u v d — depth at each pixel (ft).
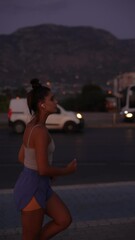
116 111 140.67
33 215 16.69
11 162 52.21
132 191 32.37
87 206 28.19
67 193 31.71
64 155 57.93
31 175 16.72
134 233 22.84
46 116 17.30
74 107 190.39
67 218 17.15
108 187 33.78
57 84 288.10
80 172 44.98
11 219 25.25
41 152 16.43
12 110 89.51
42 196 16.72
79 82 342.85
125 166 49.19
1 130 97.35
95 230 23.32
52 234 17.26
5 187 38.09
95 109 188.24
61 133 88.99
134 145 68.80
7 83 286.66
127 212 26.76
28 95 17.39
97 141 74.28
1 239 22.08
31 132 16.74
